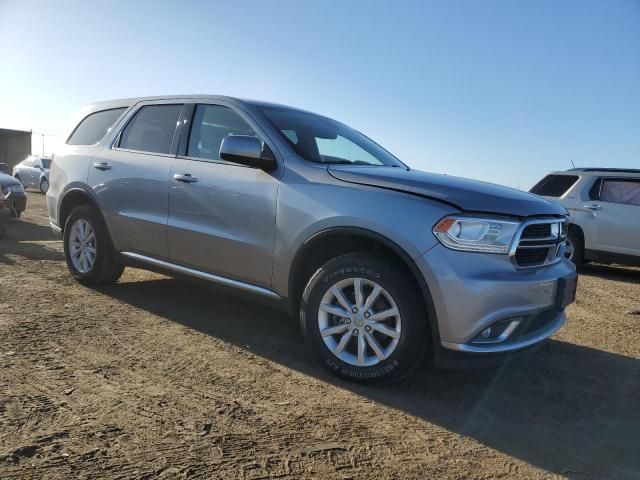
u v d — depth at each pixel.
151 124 5.07
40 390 3.18
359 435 2.92
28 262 6.77
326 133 4.66
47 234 9.70
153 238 4.75
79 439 2.68
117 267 5.45
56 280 5.84
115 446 2.64
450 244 3.25
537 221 3.48
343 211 3.57
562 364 4.31
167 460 2.55
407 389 3.58
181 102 4.90
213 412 3.06
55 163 5.96
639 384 3.98
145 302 5.20
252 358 3.93
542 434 3.10
